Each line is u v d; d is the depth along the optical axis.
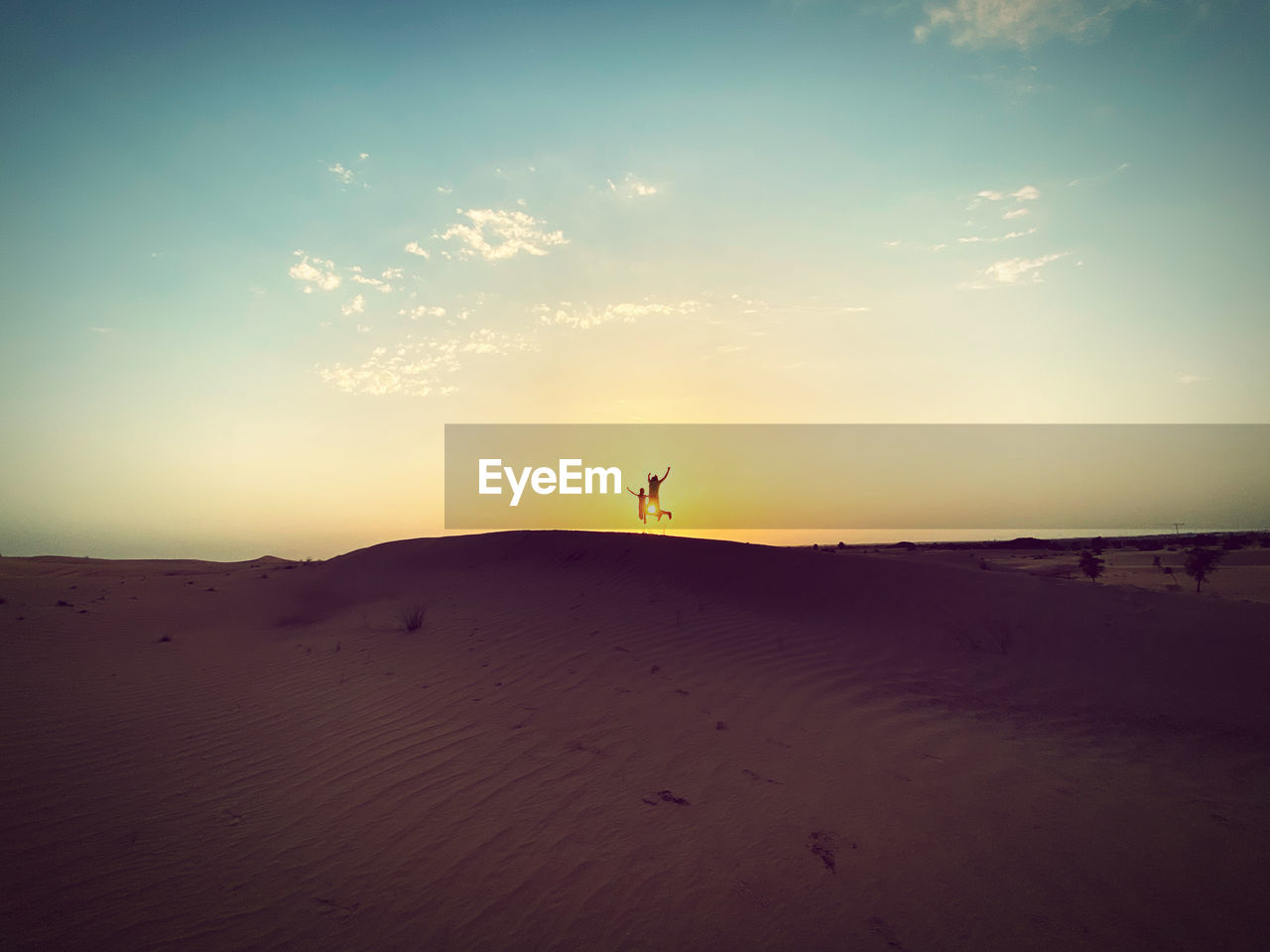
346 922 3.82
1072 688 8.50
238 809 5.25
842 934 3.62
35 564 30.06
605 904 3.93
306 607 15.72
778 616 12.40
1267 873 4.19
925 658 9.88
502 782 5.60
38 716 7.36
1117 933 3.61
